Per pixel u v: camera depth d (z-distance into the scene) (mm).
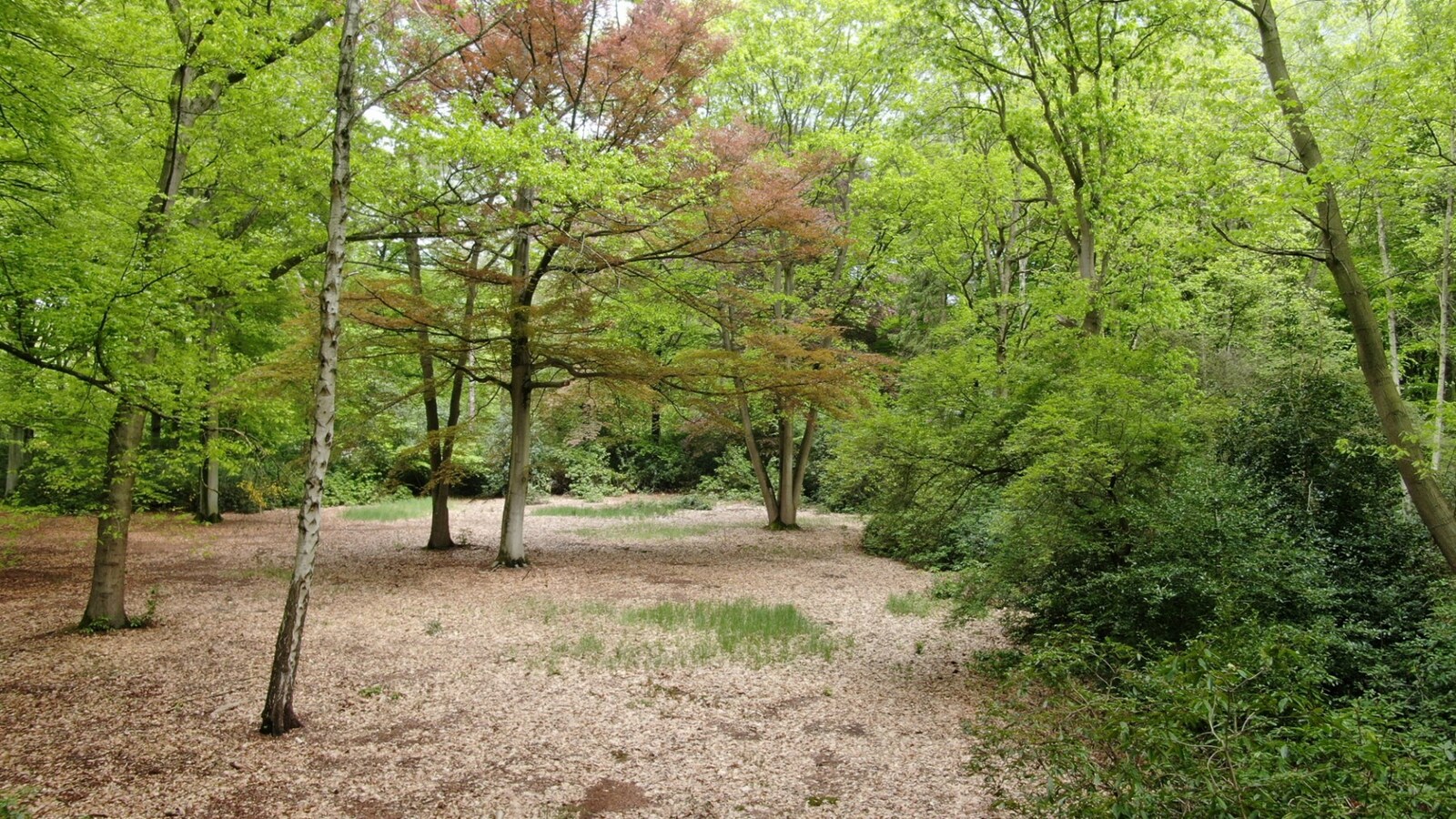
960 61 11852
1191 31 9766
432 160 9859
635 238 12812
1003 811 4586
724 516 23375
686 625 9203
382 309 12164
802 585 12164
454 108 9312
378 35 11031
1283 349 14617
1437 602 6383
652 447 30500
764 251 12891
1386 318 13938
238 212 10703
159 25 7582
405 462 13984
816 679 7238
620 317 14344
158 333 7035
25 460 18812
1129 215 10938
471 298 13711
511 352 13430
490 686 6859
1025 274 17891
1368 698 5520
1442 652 5570
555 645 8242
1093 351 7730
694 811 4602
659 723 6051
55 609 9688
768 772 5168
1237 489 6582
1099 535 6770
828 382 13172
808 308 17984
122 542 8789
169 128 7824
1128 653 4637
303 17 9031
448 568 13477
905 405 9172
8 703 6164
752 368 12664
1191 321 16406
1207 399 7492
